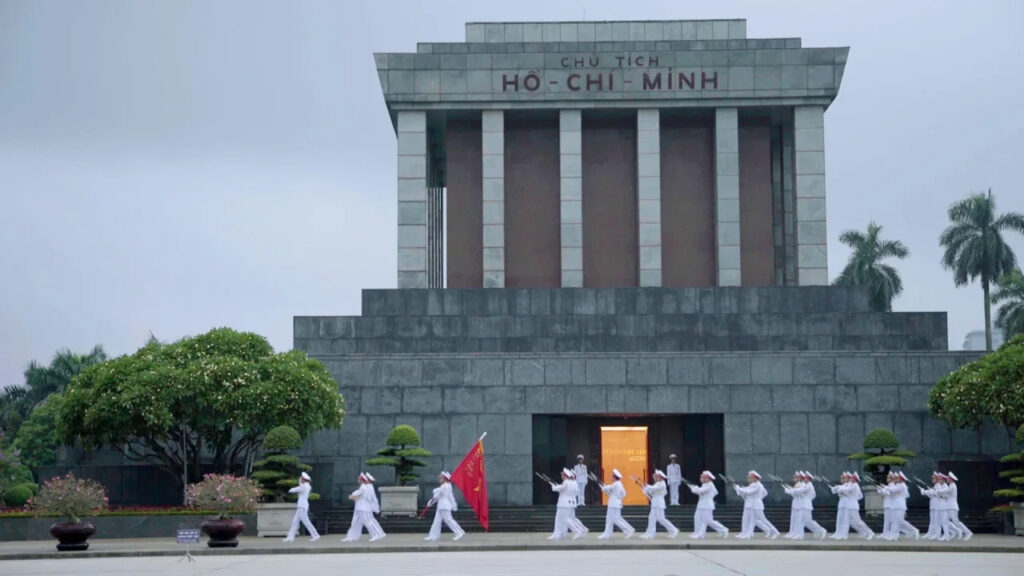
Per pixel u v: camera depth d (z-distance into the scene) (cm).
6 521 3997
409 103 5462
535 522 4259
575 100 5447
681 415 4844
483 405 4712
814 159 5384
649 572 2556
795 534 3703
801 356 4700
